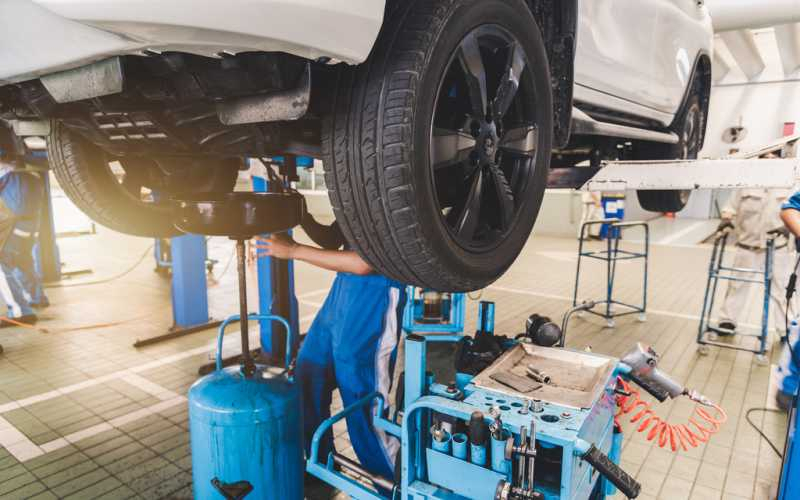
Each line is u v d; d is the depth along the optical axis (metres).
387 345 2.15
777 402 3.29
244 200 1.69
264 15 0.95
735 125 13.81
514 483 1.41
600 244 11.25
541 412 1.47
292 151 1.76
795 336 3.12
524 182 1.76
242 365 1.97
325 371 2.31
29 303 5.10
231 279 7.10
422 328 4.26
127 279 7.09
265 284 3.84
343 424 3.01
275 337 3.86
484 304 2.05
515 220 1.72
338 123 1.29
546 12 1.95
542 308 5.84
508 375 1.72
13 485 2.41
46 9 1.01
